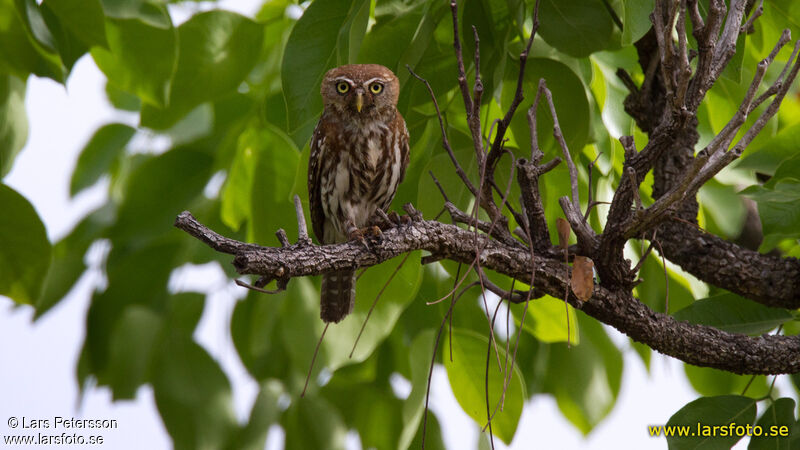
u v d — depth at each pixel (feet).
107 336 38.99
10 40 30.35
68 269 40.42
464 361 31.45
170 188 38.52
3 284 29.96
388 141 32.71
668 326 24.26
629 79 30.07
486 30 27.43
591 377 40.09
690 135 28.71
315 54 26.71
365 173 33.06
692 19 21.48
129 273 38.99
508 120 22.47
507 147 28.22
